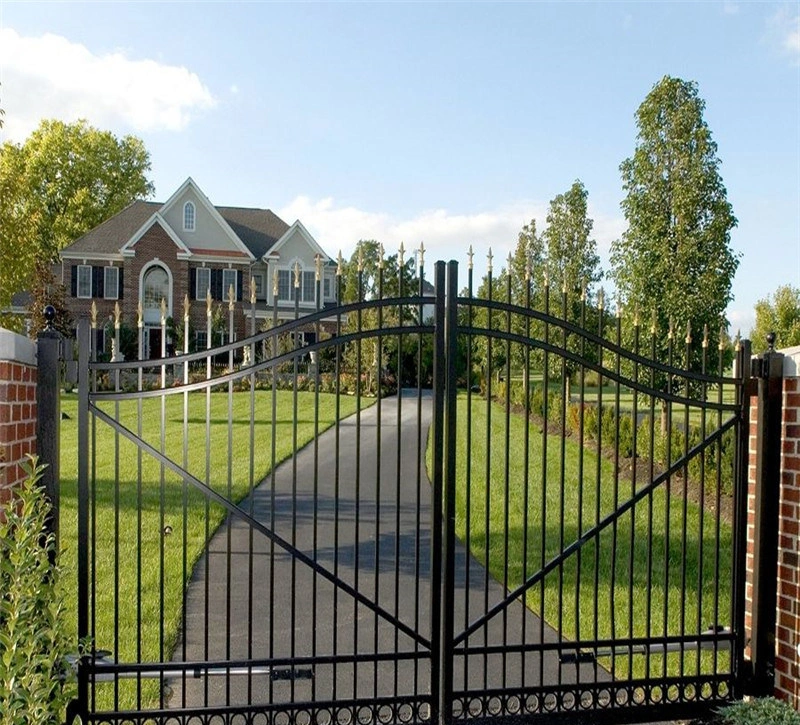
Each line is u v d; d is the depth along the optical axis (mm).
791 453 3939
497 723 3680
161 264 31438
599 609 5496
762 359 3996
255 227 35906
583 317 4059
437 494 3629
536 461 11594
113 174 45656
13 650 2656
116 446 3502
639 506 8562
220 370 20781
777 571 4023
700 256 9836
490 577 6223
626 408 13867
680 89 10336
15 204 13633
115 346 3590
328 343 3600
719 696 4000
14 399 3234
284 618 5270
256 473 10602
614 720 3826
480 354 15375
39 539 3400
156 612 5199
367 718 3768
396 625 3617
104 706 3963
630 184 10703
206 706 3461
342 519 8375
